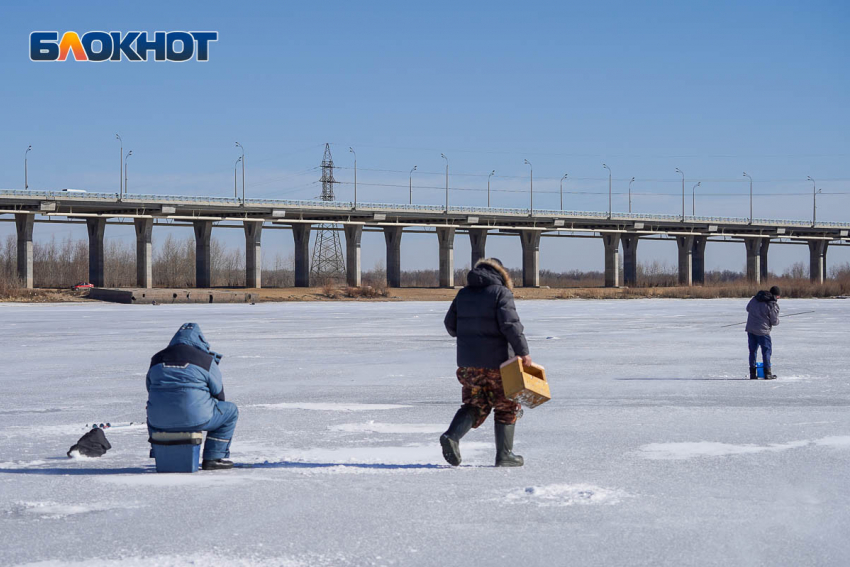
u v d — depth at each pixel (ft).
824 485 27.35
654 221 447.42
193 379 29.22
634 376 63.36
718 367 70.08
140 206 335.26
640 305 249.55
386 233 417.49
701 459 31.78
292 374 64.95
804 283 364.58
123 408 47.09
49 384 58.75
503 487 26.96
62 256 487.20
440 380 60.59
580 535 21.67
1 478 28.73
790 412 44.65
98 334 115.03
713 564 19.52
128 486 27.30
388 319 161.79
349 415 43.88
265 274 623.77
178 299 270.87
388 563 19.53
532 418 42.75
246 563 19.56
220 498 25.58
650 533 21.85
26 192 308.81
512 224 435.94
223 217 369.50
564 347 91.61
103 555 20.20
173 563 19.58
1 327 133.28
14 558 20.02
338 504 24.79
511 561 19.67
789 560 19.79
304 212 375.66
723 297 349.61
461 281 485.15
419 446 34.88
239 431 38.88
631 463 31.01
